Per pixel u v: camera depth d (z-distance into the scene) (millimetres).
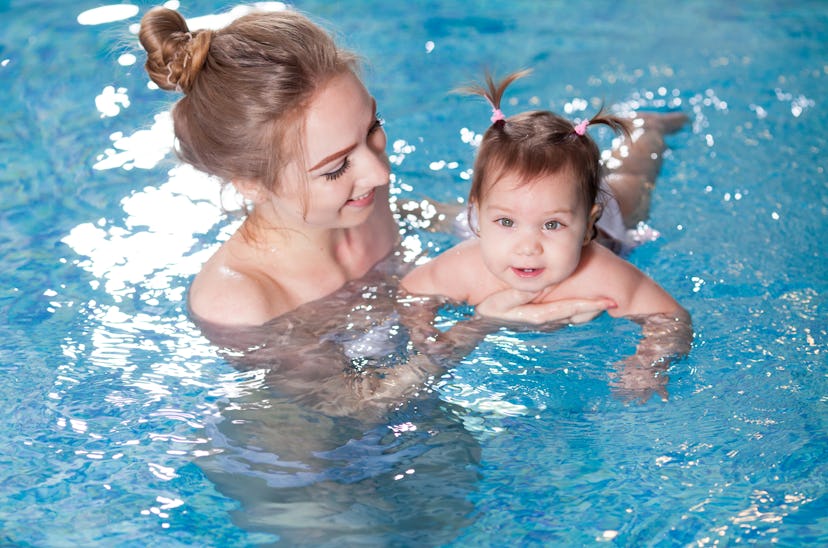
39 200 3336
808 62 4469
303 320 2594
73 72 4375
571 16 5184
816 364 2465
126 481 2111
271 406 2326
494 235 2508
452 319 2666
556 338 2600
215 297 2539
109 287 2807
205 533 1979
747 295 2789
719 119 3930
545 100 4148
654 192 3371
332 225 2488
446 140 3799
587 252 2697
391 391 2373
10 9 5051
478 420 2293
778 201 3312
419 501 2059
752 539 1940
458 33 4965
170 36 2412
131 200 3301
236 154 2369
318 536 1975
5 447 2203
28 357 2500
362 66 2527
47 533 1975
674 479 2102
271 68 2295
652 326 2613
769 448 2180
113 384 2402
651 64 4500
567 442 2223
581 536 1963
